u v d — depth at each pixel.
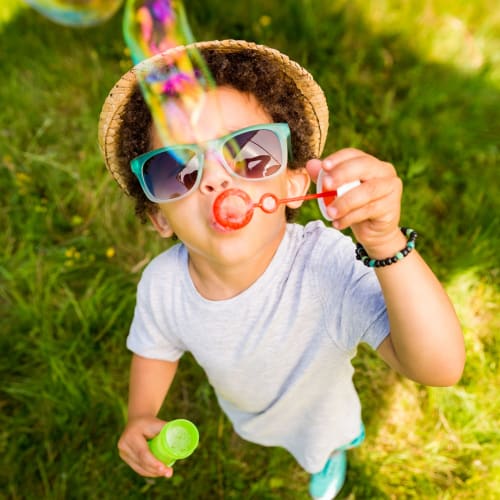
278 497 1.95
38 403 2.13
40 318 2.26
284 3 3.02
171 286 1.41
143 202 1.44
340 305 1.24
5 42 3.01
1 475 2.03
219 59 1.27
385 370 2.12
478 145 2.57
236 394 1.50
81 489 1.98
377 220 0.94
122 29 3.04
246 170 1.13
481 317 2.19
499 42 2.93
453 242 2.32
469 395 2.02
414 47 2.91
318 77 2.76
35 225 2.49
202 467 2.02
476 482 1.93
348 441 1.74
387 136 2.58
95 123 2.71
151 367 1.54
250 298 1.31
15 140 2.70
